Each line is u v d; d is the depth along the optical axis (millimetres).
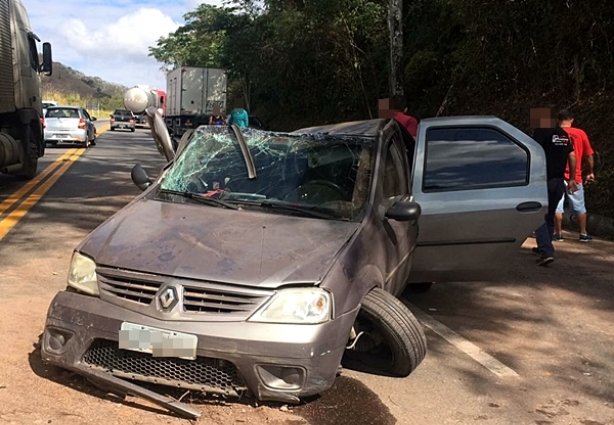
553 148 8008
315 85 29594
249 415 3752
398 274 4992
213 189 4879
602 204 11133
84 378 4035
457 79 19344
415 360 4320
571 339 5598
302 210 4609
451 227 5504
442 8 19375
